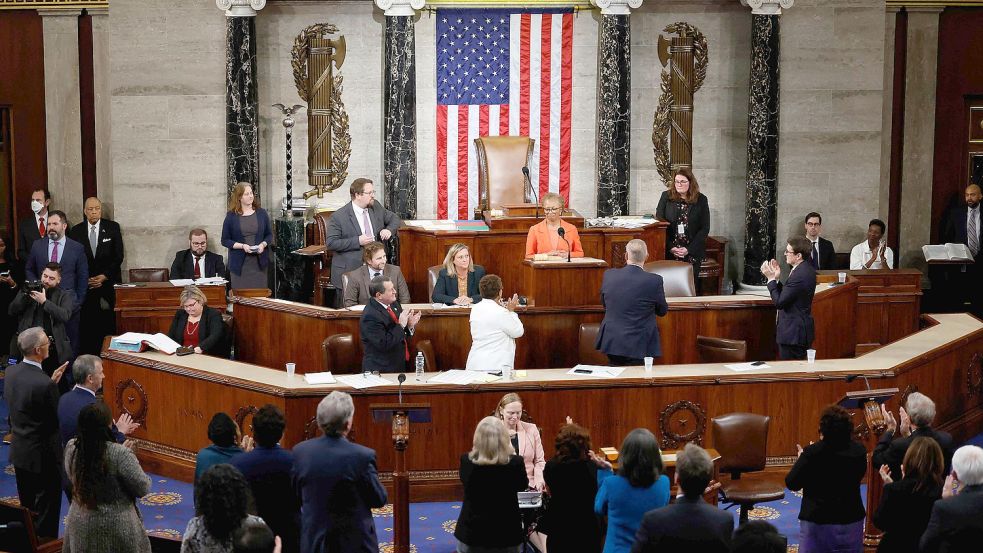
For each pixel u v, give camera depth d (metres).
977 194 15.41
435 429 9.39
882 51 15.09
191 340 10.87
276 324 11.41
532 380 9.40
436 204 15.48
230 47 14.50
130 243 14.98
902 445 7.72
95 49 15.30
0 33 15.30
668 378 9.47
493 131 15.31
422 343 10.55
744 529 5.32
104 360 10.44
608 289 10.08
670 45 15.31
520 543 6.96
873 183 15.30
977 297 15.54
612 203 15.05
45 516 8.50
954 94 16.02
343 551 6.69
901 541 7.02
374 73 15.22
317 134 15.23
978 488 6.41
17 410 8.43
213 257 13.91
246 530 5.26
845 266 15.10
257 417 6.74
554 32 15.16
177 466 10.08
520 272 13.20
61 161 15.53
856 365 9.98
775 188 15.03
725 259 15.66
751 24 15.25
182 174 14.88
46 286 11.62
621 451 6.54
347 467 6.67
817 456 7.14
